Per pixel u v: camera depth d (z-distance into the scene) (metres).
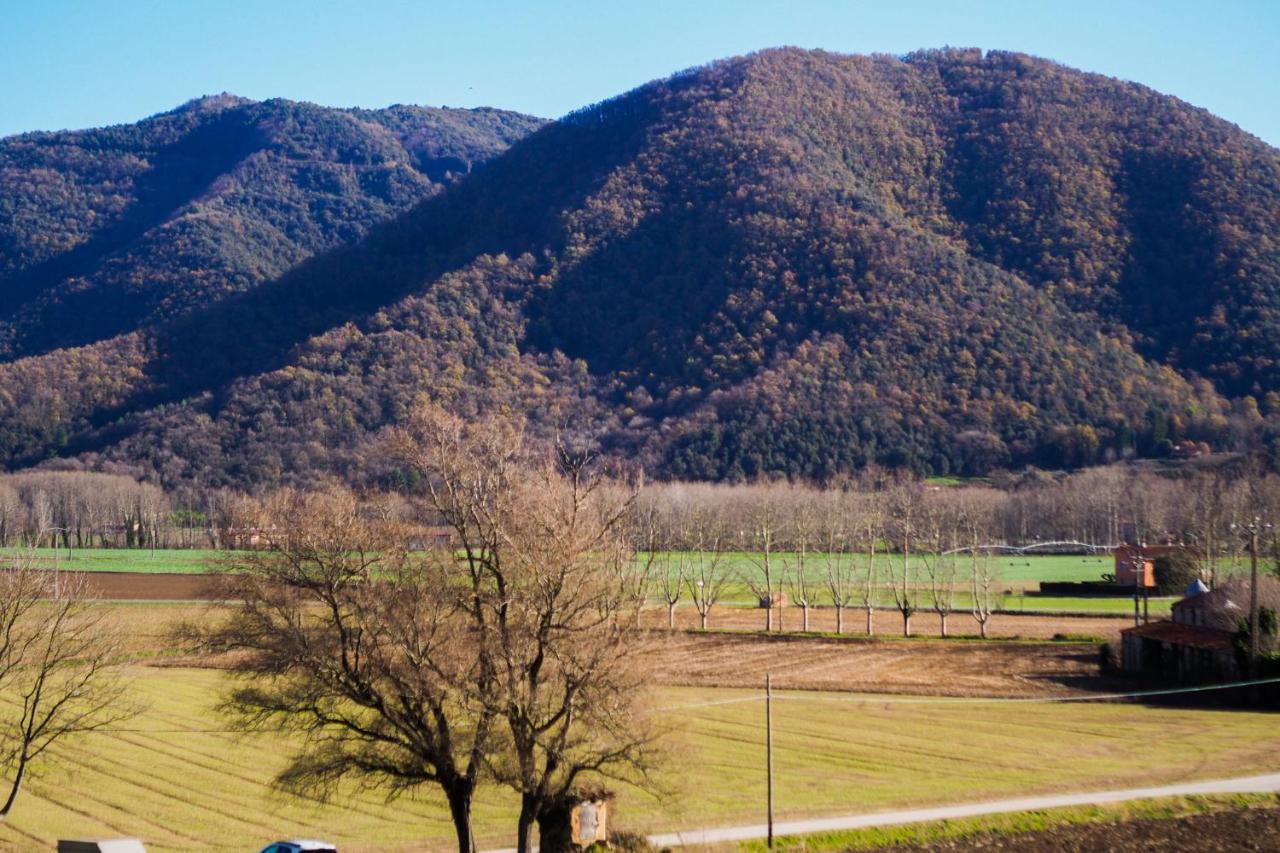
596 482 56.62
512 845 52.34
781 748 71.94
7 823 55.56
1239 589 97.50
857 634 120.31
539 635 46.22
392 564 48.19
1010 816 55.78
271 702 46.69
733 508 174.00
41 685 61.66
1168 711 83.94
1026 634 120.06
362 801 60.31
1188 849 51.41
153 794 61.03
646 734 46.34
